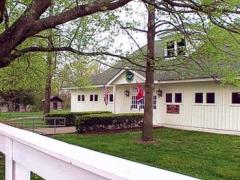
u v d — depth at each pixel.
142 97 21.73
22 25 5.66
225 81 11.95
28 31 5.69
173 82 20.20
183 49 12.44
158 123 22.41
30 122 24.64
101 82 26.97
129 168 1.55
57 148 2.18
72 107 33.50
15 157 3.18
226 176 9.48
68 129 21.98
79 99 32.19
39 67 15.05
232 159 11.71
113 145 14.79
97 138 17.14
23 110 43.91
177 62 12.81
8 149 3.38
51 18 5.69
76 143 15.39
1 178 6.75
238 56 10.38
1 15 5.92
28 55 12.06
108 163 1.67
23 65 14.21
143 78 21.20
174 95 21.38
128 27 12.16
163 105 22.12
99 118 20.34
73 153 1.98
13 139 3.18
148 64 11.96
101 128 20.47
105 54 10.25
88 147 14.26
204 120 19.36
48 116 25.38
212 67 12.24
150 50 13.91
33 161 2.67
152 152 13.16
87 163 1.69
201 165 10.80
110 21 11.22
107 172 1.50
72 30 11.10
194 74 15.47
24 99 43.81
